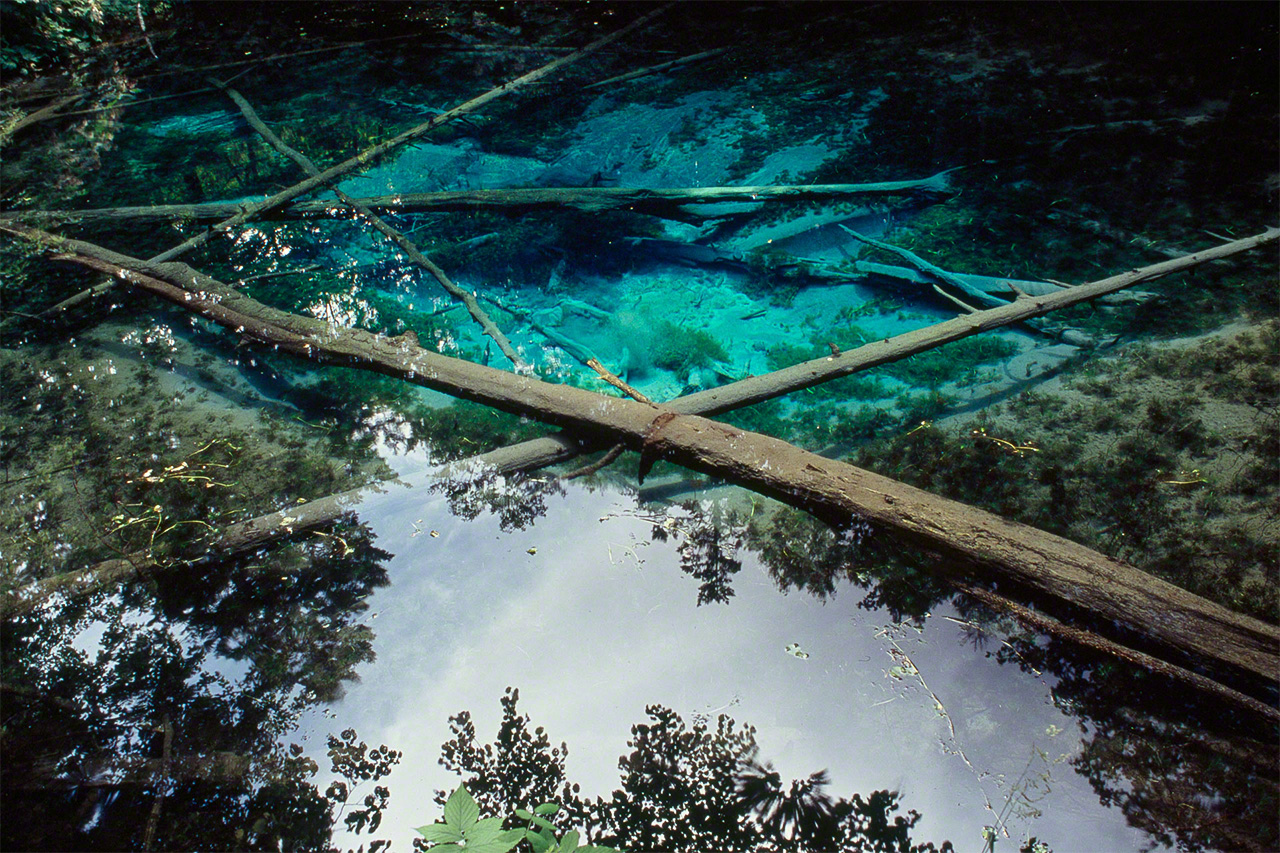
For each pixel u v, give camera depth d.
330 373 4.02
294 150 5.33
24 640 2.76
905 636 2.63
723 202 4.73
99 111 5.91
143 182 5.24
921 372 3.74
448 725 2.47
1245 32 5.81
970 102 5.43
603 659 2.63
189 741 2.47
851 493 2.83
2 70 6.13
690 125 5.53
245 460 3.46
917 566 2.79
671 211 4.79
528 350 4.08
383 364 3.67
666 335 4.07
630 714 2.46
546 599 2.85
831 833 2.15
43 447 3.57
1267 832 2.08
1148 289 3.96
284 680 2.64
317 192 5.07
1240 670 2.27
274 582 2.95
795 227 4.69
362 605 2.87
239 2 7.01
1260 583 2.59
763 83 5.91
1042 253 4.18
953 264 4.18
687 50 6.40
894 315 4.07
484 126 5.65
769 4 6.86
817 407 3.61
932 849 2.10
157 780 2.39
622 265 4.64
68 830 2.29
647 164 5.18
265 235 4.83
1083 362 3.65
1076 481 3.03
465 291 4.26
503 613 2.81
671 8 6.93
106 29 6.64
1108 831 2.12
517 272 4.62
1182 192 4.48
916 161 4.94
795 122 5.43
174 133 5.69
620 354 4.01
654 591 2.85
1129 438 3.20
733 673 2.56
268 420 3.71
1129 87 5.43
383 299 4.42
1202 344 3.60
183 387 3.91
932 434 3.35
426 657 2.68
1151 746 2.29
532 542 3.08
